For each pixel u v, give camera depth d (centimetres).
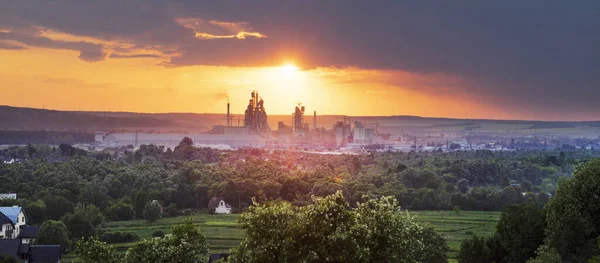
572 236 8569
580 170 9469
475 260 9919
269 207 5756
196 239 6675
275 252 5509
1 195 17400
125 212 18162
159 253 6234
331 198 5788
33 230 13600
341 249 5394
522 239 9638
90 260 6412
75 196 19150
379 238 5659
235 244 14012
